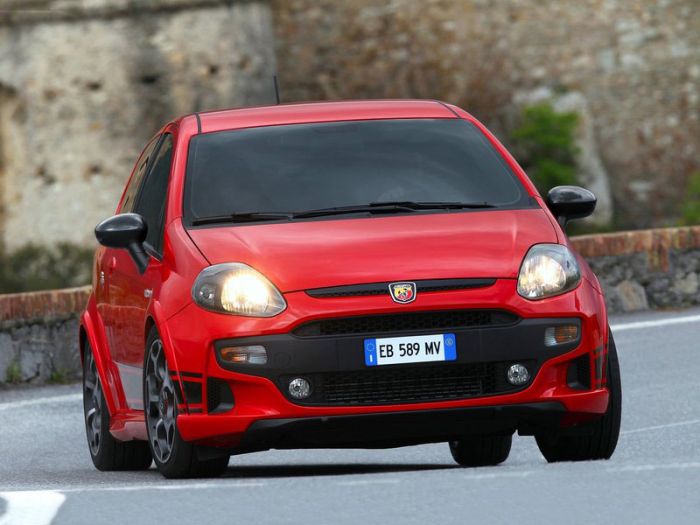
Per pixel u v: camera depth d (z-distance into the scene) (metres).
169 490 24.41
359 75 165.12
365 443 27.92
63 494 24.48
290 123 32.19
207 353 27.00
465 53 165.50
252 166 30.73
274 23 165.25
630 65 168.12
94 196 142.00
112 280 33.19
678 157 168.25
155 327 28.80
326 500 22.50
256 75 150.25
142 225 30.73
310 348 26.56
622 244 65.00
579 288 27.72
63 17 142.12
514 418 26.97
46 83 142.12
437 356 26.67
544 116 159.25
